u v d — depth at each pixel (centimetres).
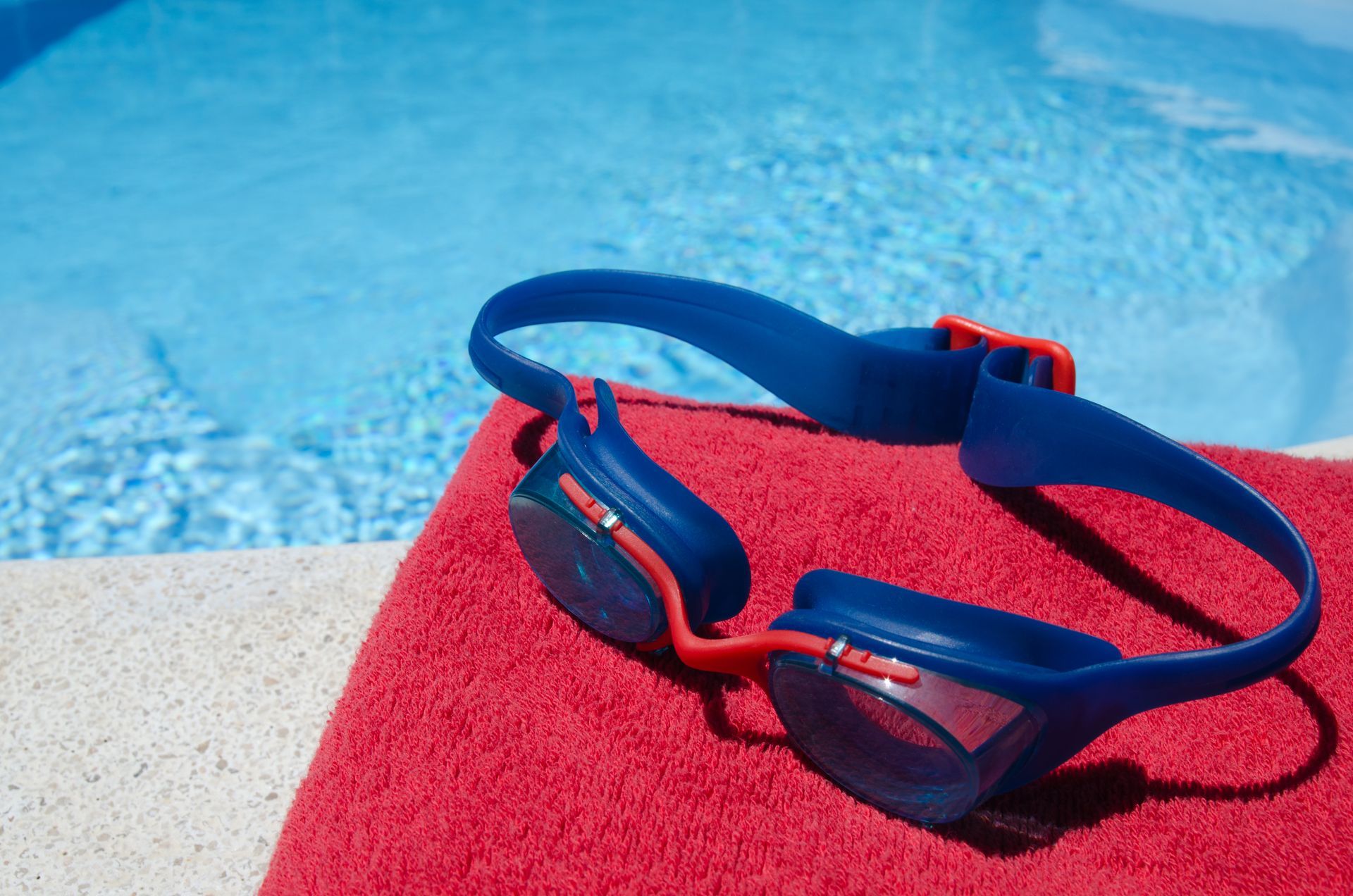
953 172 271
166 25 384
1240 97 312
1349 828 67
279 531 169
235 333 214
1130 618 83
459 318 219
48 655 93
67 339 210
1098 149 278
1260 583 85
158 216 257
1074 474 85
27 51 354
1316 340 207
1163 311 216
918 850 66
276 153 290
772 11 410
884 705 61
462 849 65
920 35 378
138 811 80
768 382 106
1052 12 399
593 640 80
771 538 88
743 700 76
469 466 96
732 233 246
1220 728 74
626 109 317
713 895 63
